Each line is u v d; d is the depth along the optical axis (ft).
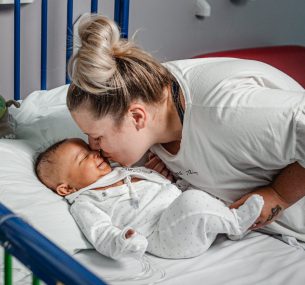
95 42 3.34
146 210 3.67
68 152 3.92
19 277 3.04
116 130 3.58
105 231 3.44
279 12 8.29
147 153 4.18
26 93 5.88
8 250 2.03
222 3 7.43
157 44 6.91
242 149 3.41
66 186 3.93
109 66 3.34
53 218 3.53
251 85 3.64
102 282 1.76
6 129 4.62
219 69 3.74
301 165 3.39
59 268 1.81
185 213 3.34
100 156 3.98
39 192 3.77
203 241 3.43
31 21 5.64
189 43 7.27
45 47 5.59
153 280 3.20
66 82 5.99
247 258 3.54
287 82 3.96
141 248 3.25
